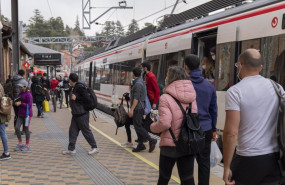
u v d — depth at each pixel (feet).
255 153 8.98
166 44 31.30
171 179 17.13
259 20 19.85
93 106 22.22
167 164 12.40
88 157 21.88
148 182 16.76
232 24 21.97
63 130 33.45
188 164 12.31
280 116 8.86
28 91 23.91
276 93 9.24
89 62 77.36
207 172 13.74
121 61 47.44
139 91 21.95
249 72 9.40
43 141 27.32
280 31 18.26
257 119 9.02
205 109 13.67
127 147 24.97
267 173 9.03
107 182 16.71
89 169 19.03
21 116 23.66
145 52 37.73
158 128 11.96
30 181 16.63
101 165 19.89
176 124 11.92
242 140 9.18
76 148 24.70
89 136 22.52
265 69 19.21
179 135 11.85
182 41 28.04
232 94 9.16
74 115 22.29
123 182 16.71
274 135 9.11
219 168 19.62
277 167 9.11
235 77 21.31
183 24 29.40
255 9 20.35
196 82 13.67
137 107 22.30
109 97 53.26
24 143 26.27
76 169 19.01
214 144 14.70
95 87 67.10
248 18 20.75
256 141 8.98
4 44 63.93
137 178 17.40
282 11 18.29
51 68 107.24
